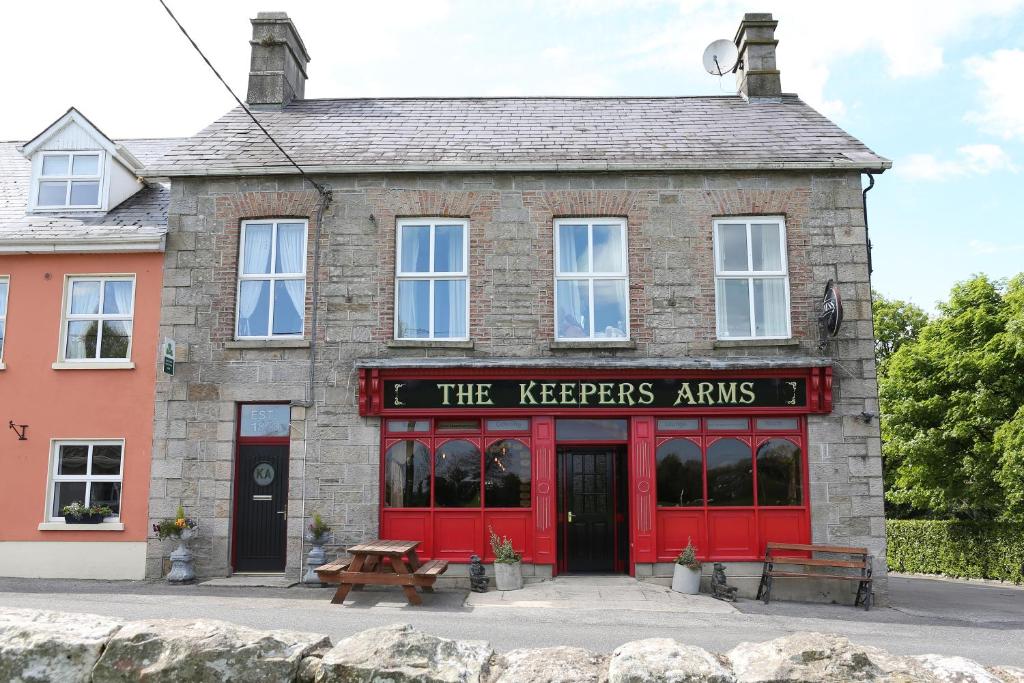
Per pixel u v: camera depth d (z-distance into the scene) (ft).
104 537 45.55
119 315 48.16
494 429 45.62
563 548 47.19
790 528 44.70
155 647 16.93
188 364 46.19
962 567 74.64
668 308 46.39
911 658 17.30
